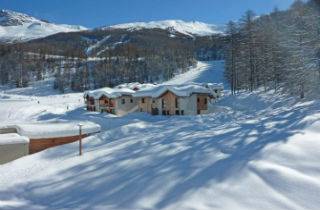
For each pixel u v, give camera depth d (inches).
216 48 7386.8
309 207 298.5
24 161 579.2
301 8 1796.3
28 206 380.2
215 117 1043.3
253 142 462.6
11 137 632.4
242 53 2524.6
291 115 654.5
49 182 450.9
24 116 1889.8
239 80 2625.5
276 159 379.6
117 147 574.2
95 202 365.7
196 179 369.7
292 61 1547.7
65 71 5575.8
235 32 2694.4
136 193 368.2
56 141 711.1
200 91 1616.6
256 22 2598.4
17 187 445.7
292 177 337.1
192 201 325.1
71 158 546.0
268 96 1964.8
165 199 342.6
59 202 382.9
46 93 4591.5
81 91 4633.4
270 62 2164.1
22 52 6643.7
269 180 339.9
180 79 4916.3
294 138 434.9
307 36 1461.6
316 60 1408.7
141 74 5113.2
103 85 4849.9
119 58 5930.1
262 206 305.9
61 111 2053.4
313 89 1418.6
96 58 6771.7
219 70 5191.9
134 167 447.5
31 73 5703.7
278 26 2251.5
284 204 305.4
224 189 337.7
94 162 502.9
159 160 458.9
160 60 5442.9
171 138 587.8
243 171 363.9
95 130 772.6
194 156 445.7
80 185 421.7
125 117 1493.6
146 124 858.8
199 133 605.3
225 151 444.8
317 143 405.1
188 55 5999.0
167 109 1630.2
